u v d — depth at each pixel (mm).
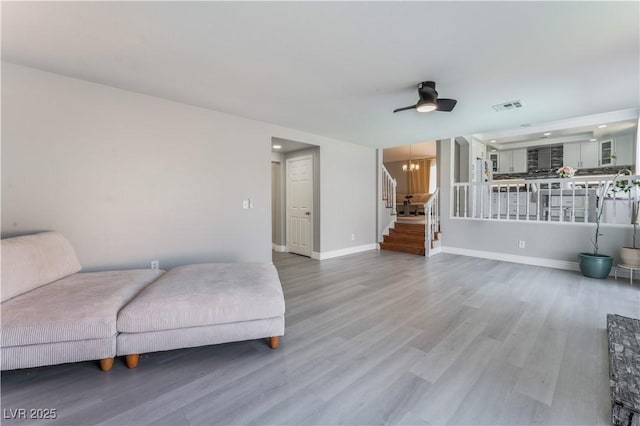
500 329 2373
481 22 1838
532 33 1956
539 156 7285
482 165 6637
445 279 3863
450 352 2021
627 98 3176
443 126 4340
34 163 2537
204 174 3559
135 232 3072
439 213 5898
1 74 2387
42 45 2133
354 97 3143
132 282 2215
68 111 2680
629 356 1824
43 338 1600
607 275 3822
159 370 1820
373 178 6316
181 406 1500
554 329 2365
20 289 1878
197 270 2480
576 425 1365
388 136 5070
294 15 1778
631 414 1323
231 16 1790
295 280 3846
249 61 2365
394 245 6086
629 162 5852
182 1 1647
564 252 4367
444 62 2365
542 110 3576
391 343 2154
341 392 1605
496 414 1435
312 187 5316
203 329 1898
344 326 2449
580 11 1721
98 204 2854
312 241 5355
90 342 1709
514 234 4867
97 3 1660
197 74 2607
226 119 3736
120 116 2955
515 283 3656
